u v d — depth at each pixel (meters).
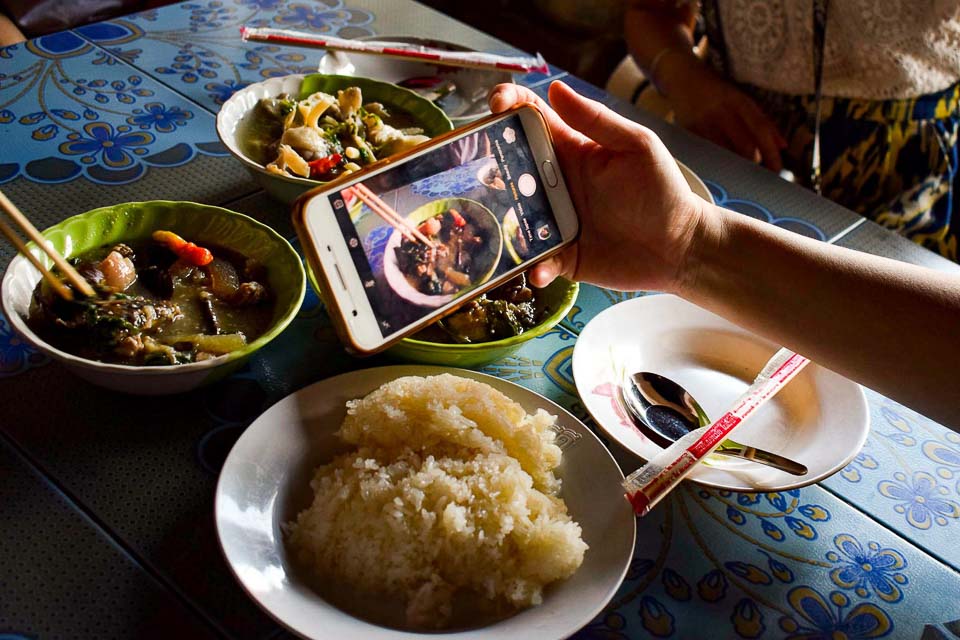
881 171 1.39
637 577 0.60
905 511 0.69
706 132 1.48
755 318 0.76
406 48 1.15
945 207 1.39
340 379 0.66
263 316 0.71
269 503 0.58
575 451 0.64
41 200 0.88
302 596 0.52
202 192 0.94
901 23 1.29
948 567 0.64
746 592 0.60
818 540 0.65
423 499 0.56
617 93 1.74
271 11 1.37
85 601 0.53
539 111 0.67
